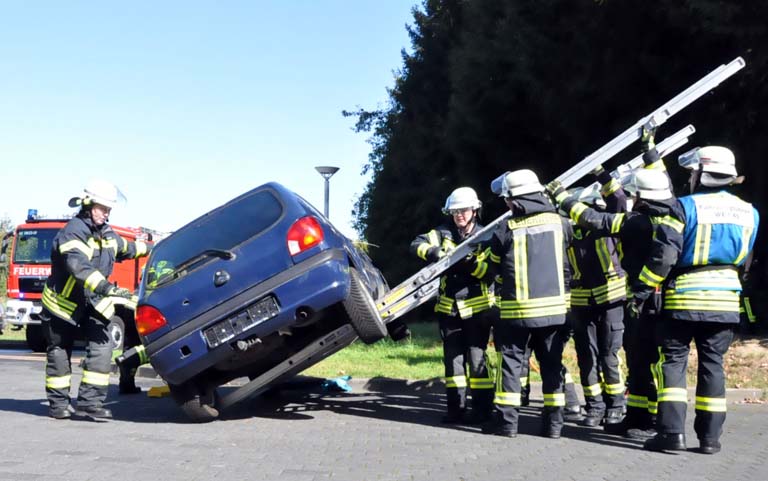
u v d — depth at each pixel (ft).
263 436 23.43
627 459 20.54
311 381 33.71
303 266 23.79
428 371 37.55
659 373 21.71
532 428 25.41
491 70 67.51
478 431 24.73
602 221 22.82
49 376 26.43
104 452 20.71
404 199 97.76
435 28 96.68
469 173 75.25
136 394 34.17
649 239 22.34
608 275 25.20
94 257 26.32
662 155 28.43
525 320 23.15
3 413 27.73
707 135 49.98
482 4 70.44
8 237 62.28
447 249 26.50
